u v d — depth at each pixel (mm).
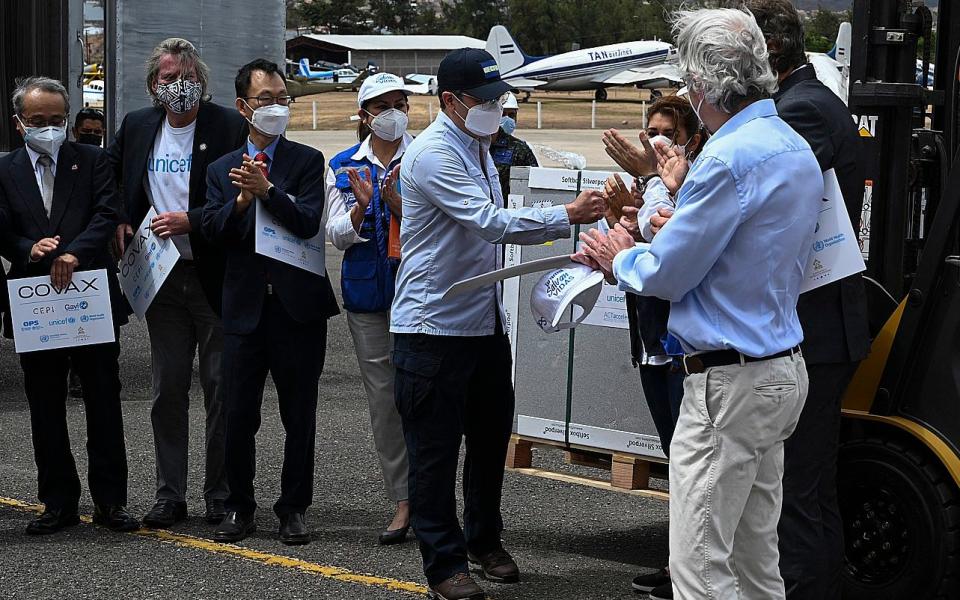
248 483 5266
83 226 5258
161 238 5250
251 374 5141
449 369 4375
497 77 4352
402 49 99125
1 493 5949
